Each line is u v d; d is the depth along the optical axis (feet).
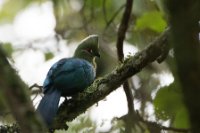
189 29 12.85
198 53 12.89
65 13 52.54
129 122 38.60
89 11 50.78
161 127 37.04
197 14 13.64
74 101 30.91
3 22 57.31
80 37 51.78
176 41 12.94
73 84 32.81
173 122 37.40
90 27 49.78
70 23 51.85
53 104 30.17
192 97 12.78
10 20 57.52
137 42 47.34
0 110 32.07
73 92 33.27
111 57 44.88
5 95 14.67
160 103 35.68
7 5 58.44
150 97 43.78
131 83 44.73
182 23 12.86
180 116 35.55
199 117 12.75
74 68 33.53
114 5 48.37
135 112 38.55
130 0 37.99
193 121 12.82
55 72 33.09
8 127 28.48
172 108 35.60
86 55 38.01
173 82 34.83
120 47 38.01
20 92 14.78
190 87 12.79
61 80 32.50
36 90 37.11
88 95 30.89
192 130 12.89
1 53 15.10
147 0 45.39
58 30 51.16
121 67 30.32
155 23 43.45
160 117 36.19
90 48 38.27
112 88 30.63
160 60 29.78
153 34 46.57
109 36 49.44
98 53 38.60
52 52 50.34
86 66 34.32
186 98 12.87
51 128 30.14
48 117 28.91
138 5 45.42
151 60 29.71
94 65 38.63
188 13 12.85
